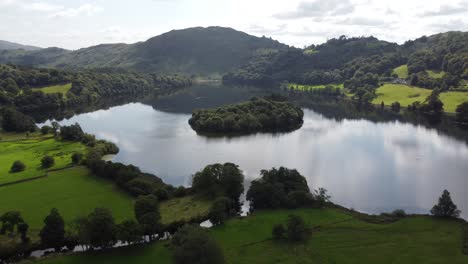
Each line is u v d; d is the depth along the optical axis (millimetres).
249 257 81438
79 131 198750
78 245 90312
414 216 101812
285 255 82062
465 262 77625
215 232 93188
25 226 90562
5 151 171250
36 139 195125
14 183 129000
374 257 80688
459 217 106062
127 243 89625
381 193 127062
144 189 118812
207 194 116438
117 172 130250
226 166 120938
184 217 101062
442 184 135500
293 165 158250
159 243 88562
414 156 170750
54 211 89812
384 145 191125
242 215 107125
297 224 88875
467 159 165500
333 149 184250
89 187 125438
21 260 83750
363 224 96562
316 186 133625
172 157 172125
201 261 70688
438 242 86188
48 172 141000
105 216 85062
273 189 107688
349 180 139750
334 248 84688
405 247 84438
